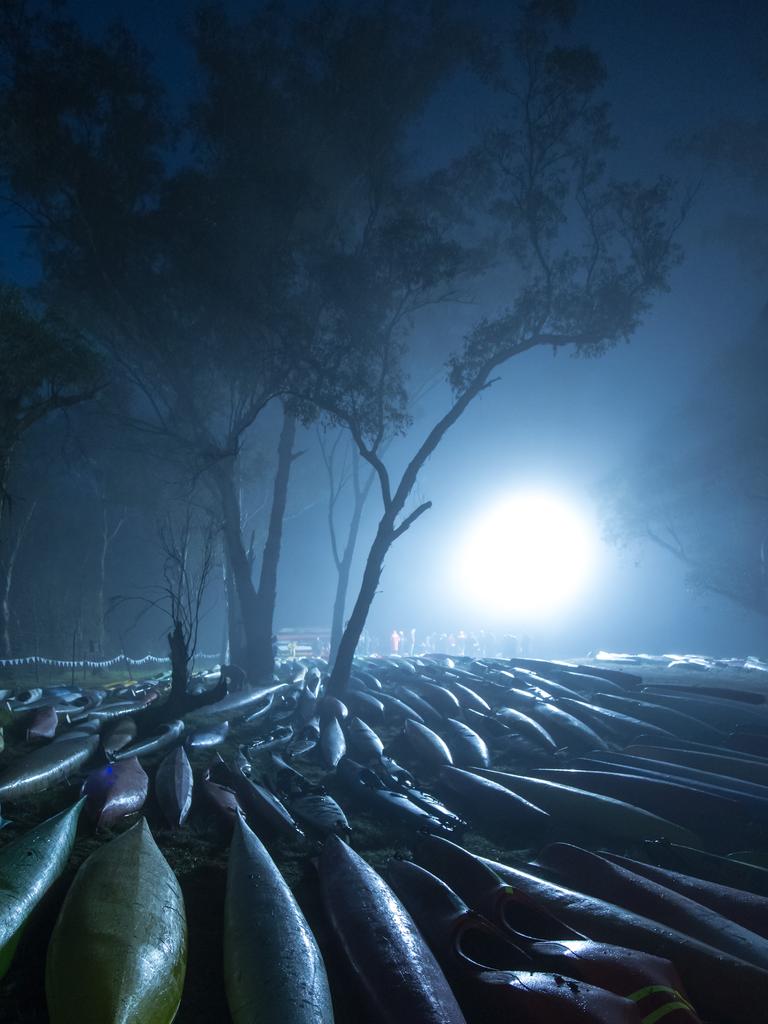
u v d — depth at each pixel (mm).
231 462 20297
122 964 4145
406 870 6020
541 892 5754
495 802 8656
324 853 6621
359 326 17547
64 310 20422
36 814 7609
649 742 12031
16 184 17953
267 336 18656
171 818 7660
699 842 7875
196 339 19188
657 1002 3807
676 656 30188
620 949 4289
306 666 24344
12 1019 4148
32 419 14320
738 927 5098
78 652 30312
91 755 9797
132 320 19500
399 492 17156
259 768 10461
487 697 16688
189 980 4723
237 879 5871
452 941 4613
